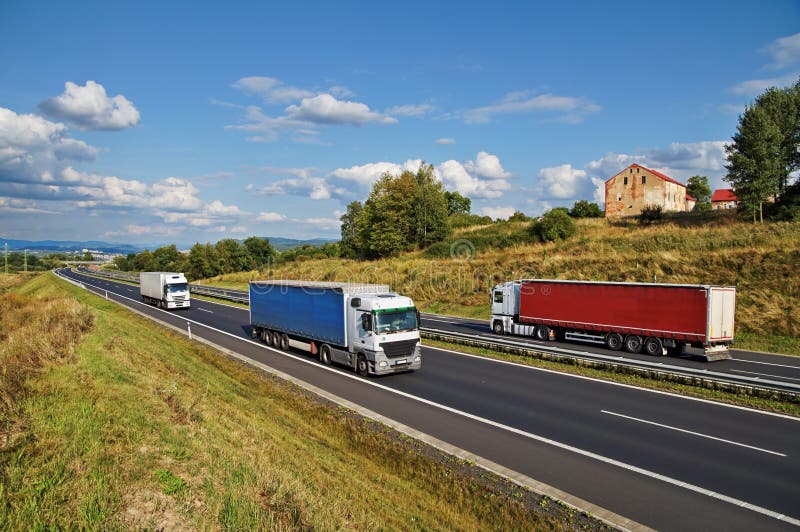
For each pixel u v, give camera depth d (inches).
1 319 880.3
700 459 373.1
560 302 940.6
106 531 210.8
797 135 1792.6
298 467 334.3
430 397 552.1
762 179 1578.5
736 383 534.0
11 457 257.9
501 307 1059.9
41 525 204.7
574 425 454.0
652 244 1514.5
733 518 287.1
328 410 497.4
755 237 1291.8
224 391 534.0
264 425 426.9
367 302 653.9
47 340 548.7
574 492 321.1
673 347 804.6
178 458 296.5
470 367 716.7
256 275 2760.8
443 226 2539.4
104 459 272.7
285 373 674.2
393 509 291.4
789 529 275.1
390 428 443.8
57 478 242.7
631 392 568.4
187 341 929.5
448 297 1578.5
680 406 510.6
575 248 1691.7
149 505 238.4
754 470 352.5
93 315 802.8
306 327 791.1
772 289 1028.5
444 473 348.5
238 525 234.4
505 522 283.7
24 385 382.3
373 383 619.5
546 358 743.7
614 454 384.5
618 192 2723.9
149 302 1750.7
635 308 831.1
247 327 1160.2
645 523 282.0
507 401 534.9
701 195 3727.9
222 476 283.7
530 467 360.8
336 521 253.3
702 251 1307.8
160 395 426.0
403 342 652.7
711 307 754.8
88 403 352.8
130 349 629.6
